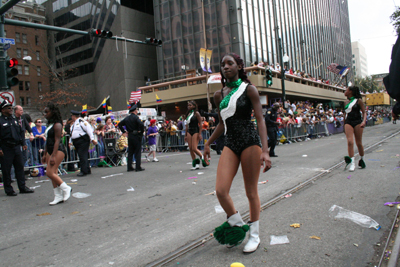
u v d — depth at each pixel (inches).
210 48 1114.1
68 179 308.5
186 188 232.8
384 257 103.7
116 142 416.2
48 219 171.9
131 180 283.3
